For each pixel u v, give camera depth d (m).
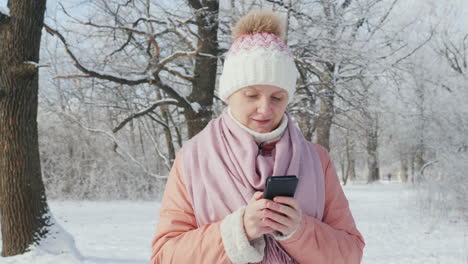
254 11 1.45
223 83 1.38
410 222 10.45
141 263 6.17
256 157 1.31
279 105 1.34
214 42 9.50
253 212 1.09
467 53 20.47
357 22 11.12
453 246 7.63
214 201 1.28
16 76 6.11
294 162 1.33
